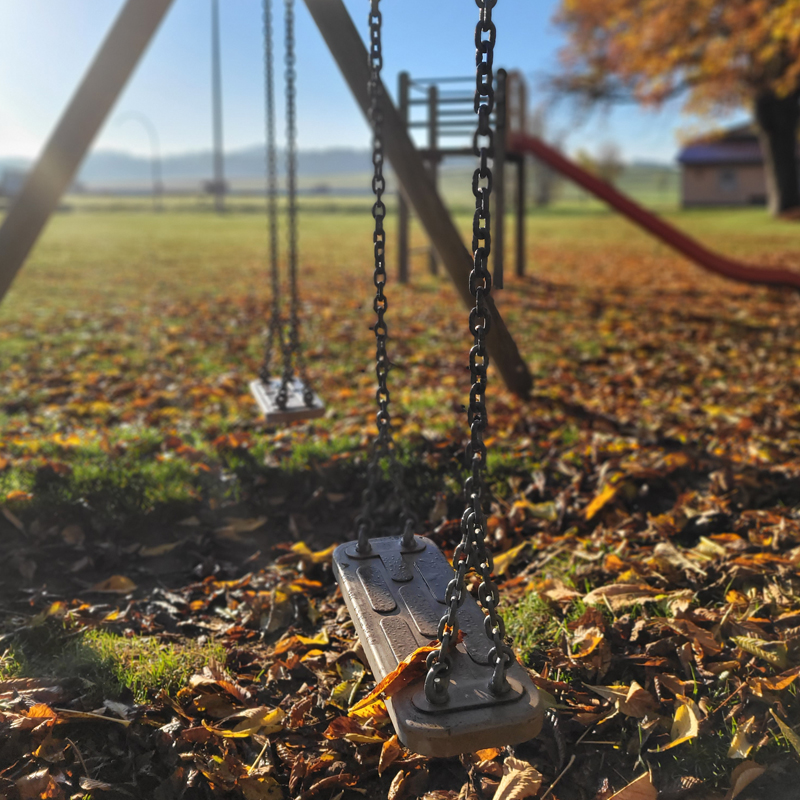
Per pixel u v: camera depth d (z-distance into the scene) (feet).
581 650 7.89
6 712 6.75
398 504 11.98
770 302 34.81
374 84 7.22
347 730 6.91
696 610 8.35
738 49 67.21
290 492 12.44
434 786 6.48
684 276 45.44
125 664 7.91
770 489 11.66
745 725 6.72
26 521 11.19
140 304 34.01
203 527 11.51
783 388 18.57
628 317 30.27
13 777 6.23
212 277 44.65
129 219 120.67
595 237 80.89
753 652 7.53
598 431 15.21
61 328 27.63
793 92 88.69
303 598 9.56
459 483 12.29
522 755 6.75
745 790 6.22
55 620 8.78
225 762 6.50
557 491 12.26
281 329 13.98
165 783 6.31
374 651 5.97
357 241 73.72
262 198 235.81
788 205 98.02
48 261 52.47
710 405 17.08
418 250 43.04
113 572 10.40
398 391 19.22
